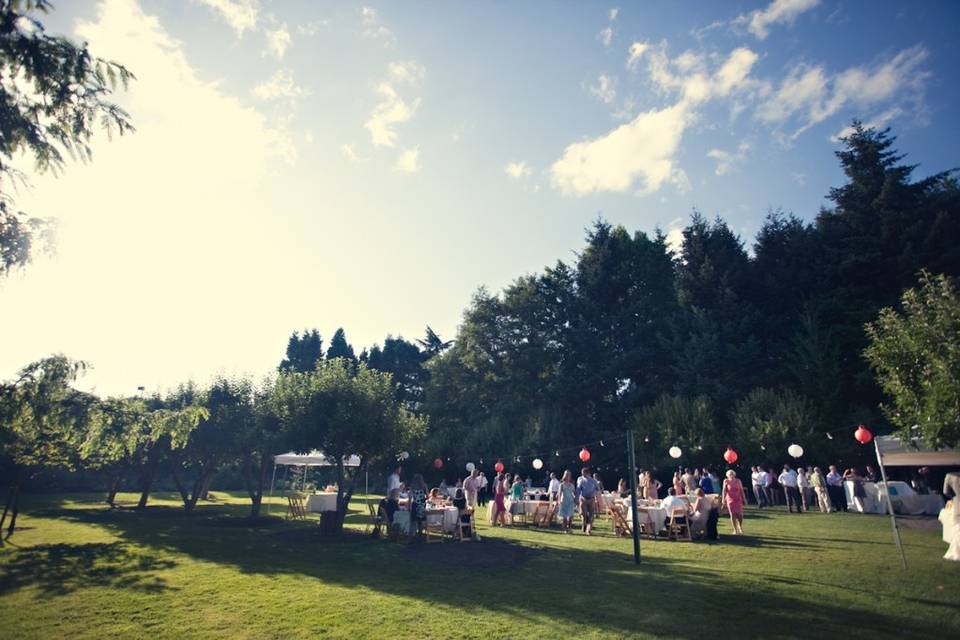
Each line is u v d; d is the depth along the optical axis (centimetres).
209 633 658
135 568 1051
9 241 775
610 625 683
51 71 705
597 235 4541
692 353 3538
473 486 2028
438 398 4869
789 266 3697
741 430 2848
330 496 1992
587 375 4075
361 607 771
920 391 909
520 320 4506
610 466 3556
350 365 1880
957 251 3042
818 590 841
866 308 3183
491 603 793
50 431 1330
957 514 1084
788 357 3334
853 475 2116
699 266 3931
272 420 2067
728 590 853
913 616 700
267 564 1105
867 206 3459
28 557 1168
